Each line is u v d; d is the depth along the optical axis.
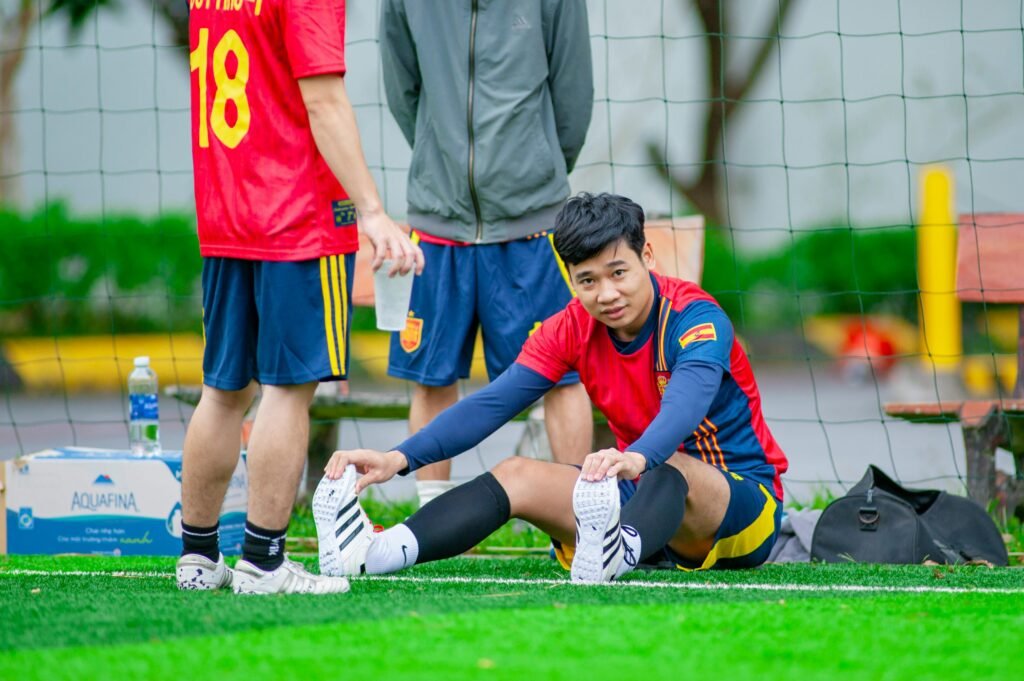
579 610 11.02
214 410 13.03
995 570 15.13
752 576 14.41
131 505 18.70
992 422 21.39
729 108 64.81
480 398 14.52
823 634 9.93
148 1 48.22
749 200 69.56
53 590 13.32
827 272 61.91
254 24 12.31
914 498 17.23
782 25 64.12
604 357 14.90
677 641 9.63
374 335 56.38
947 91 67.31
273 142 12.34
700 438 15.29
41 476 18.92
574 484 14.50
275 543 12.55
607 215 13.89
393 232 12.23
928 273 48.56
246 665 8.86
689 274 23.97
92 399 52.53
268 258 12.28
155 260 61.44
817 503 22.11
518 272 17.95
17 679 8.56
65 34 43.69
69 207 64.50
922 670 8.78
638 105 62.53
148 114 69.88
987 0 66.69
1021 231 23.86
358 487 13.64
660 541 13.78
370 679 8.47
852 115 69.00
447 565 16.39
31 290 60.78
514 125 17.62
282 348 12.36
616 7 62.22
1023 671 8.76
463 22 17.61
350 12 57.22
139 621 10.45
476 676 8.54
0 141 67.00
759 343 62.03
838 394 48.38
